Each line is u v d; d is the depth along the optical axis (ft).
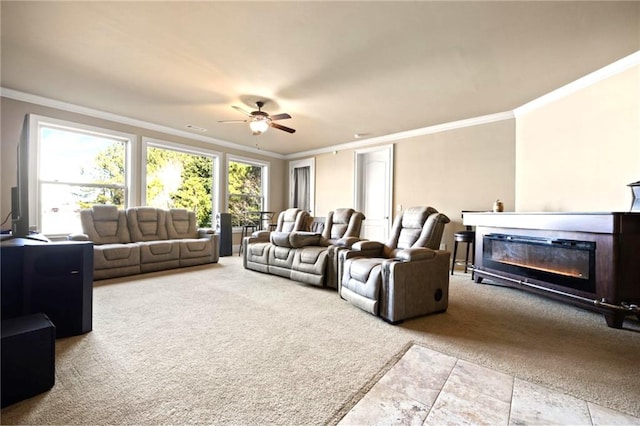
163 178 17.84
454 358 5.77
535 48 8.40
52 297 6.38
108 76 10.42
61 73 10.23
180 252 14.67
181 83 10.91
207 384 4.78
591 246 8.07
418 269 8.03
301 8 6.83
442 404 4.35
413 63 9.29
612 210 9.53
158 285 11.11
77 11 7.00
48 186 13.20
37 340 4.44
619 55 8.75
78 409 4.12
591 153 10.18
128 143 15.46
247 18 7.22
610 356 5.89
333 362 5.55
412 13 6.95
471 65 9.39
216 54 8.91
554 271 9.20
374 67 9.57
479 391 4.68
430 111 13.69
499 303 9.51
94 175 14.56
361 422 3.96
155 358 5.60
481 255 12.14
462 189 15.16
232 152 20.58
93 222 13.52
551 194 11.71
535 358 5.79
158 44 8.40
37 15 7.14
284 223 15.14
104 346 6.07
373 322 7.67
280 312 8.31
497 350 6.13
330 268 10.89
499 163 13.99
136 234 14.74
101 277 11.86
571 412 4.18
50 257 6.58
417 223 9.75
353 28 7.55
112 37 8.09
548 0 6.48
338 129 16.83
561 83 10.64
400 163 17.61
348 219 12.40
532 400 4.46
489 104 12.76
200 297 9.61
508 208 13.74
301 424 3.91
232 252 20.29
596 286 7.91
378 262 8.64
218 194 19.83
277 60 9.19
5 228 11.62
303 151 22.89
